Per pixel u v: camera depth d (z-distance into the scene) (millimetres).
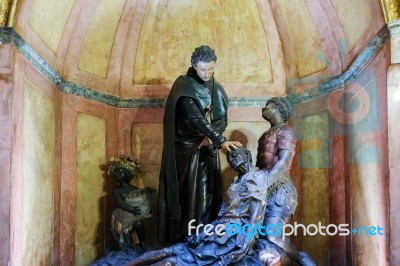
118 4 6137
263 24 6336
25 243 4844
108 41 6242
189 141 5449
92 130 6102
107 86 6293
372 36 4754
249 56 6445
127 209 5742
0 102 4574
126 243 5727
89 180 6031
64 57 5777
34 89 5078
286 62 6344
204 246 4918
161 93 6438
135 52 6422
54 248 5582
